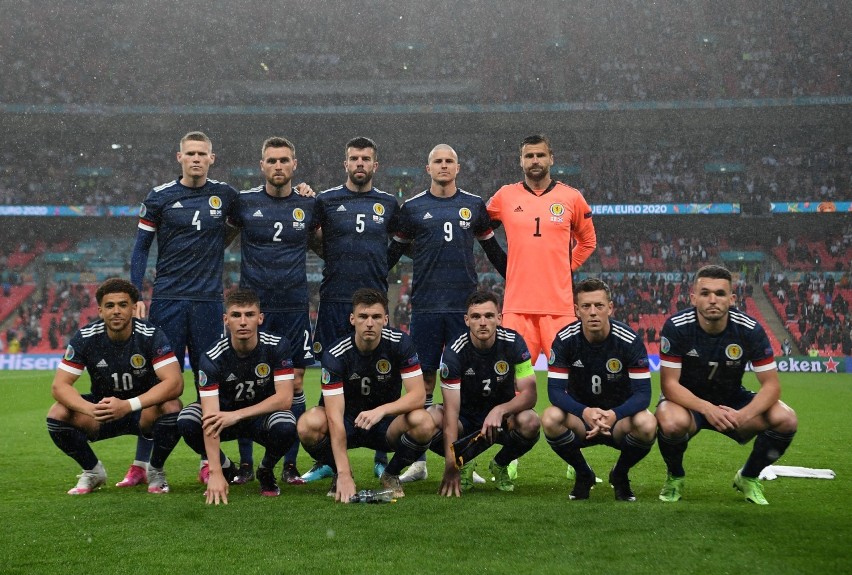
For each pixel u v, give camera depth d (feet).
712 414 14.10
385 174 115.65
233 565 9.82
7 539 11.28
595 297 14.38
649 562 9.84
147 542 11.02
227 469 16.80
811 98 102.47
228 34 113.29
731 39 114.52
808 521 12.09
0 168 110.93
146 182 111.34
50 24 110.83
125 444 25.03
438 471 19.20
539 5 115.55
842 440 25.64
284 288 18.72
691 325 14.57
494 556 10.14
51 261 105.09
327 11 115.03
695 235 109.09
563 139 116.06
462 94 113.39
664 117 109.50
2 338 93.91
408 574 9.37
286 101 112.47
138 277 18.38
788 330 93.35
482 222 19.63
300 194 19.22
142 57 112.27
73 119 109.19
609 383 15.07
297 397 19.04
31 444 24.85
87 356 15.71
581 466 14.64
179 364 15.99
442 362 15.65
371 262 19.10
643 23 115.14
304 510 13.26
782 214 104.73
